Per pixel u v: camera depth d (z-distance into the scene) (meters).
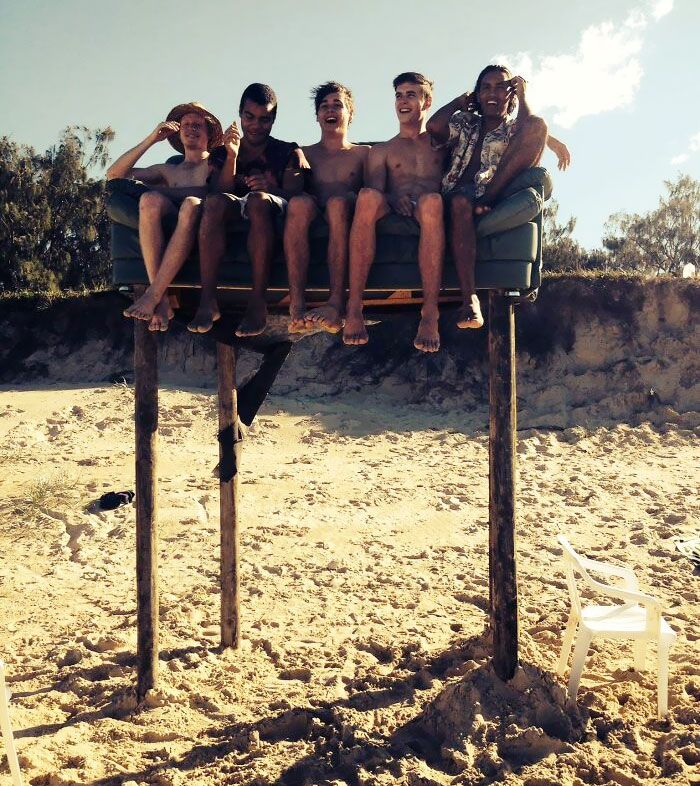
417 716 5.48
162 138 6.00
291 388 20.14
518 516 11.84
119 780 4.89
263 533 11.19
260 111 5.84
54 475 13.95
